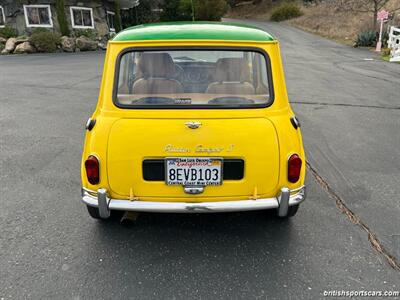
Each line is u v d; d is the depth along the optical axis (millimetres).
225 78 3121
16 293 2613
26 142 5887
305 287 2703
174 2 35500
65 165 4961
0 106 8328
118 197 2973
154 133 2865
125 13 33906
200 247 3172
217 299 2574
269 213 3570
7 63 16125
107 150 2883
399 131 6613
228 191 2961
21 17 22312
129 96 3053
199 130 2867
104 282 2732
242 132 2896
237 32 3141
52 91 10094
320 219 3631
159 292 2635
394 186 4383
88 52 21688
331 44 26453
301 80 11797
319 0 50656
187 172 2918
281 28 39562
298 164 2953
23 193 4145
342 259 3023
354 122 7152
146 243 3221
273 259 3012
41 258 3000
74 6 23625
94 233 3365
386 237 3338
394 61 17266
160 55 3062
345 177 4629
